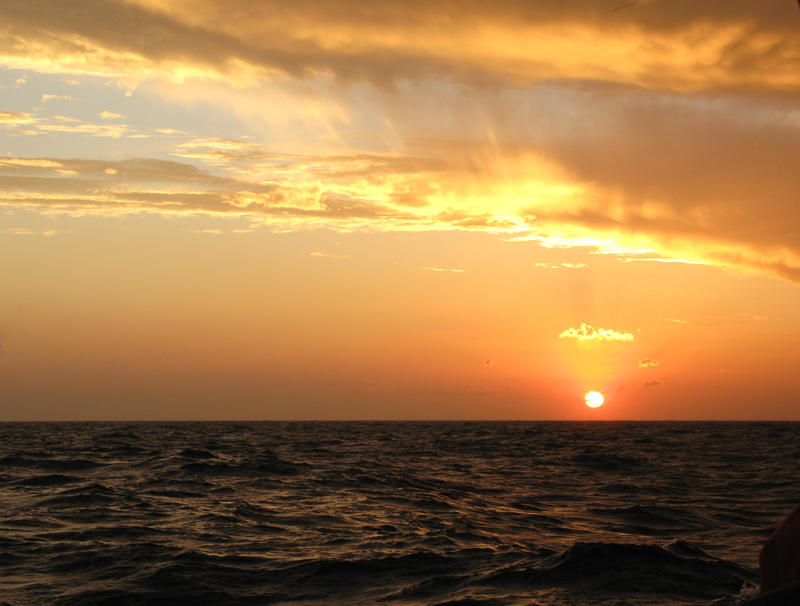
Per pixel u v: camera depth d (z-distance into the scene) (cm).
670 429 14788
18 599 1098
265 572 1295
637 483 3105
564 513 2153
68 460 3675
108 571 1273
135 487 2552
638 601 1130
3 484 2619
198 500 2242
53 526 1719
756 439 8794
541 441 7969
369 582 1241
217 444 6194
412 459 4619
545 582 1231
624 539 1708
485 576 1274
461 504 2308
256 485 2692
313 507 2134
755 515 2120
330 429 13688
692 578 1257
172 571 1265
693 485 3025
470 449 6066
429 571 1312
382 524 1838
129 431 10631
